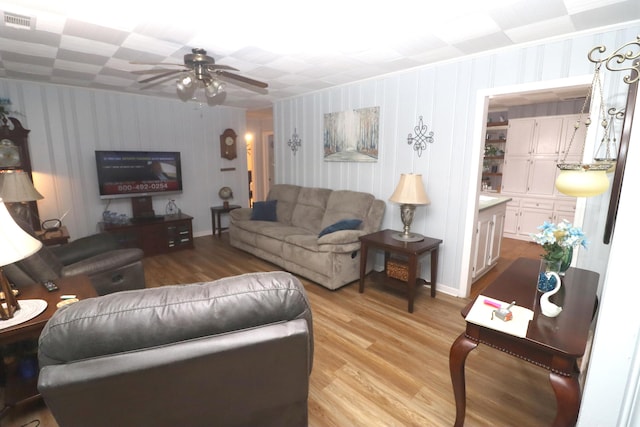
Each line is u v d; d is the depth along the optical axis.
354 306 2.95
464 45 2.55
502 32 2.29
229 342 1.02
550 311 1.35
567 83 2.37
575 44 2.31
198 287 1.12
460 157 2.98
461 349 1.43
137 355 0.95
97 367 0.91
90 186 4.35
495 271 3.82
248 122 7.45
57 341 0.93
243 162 5.95
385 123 3.54
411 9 1.94
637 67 1.35
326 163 4.31
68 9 1.95
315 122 4.37
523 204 5.27
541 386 1.92
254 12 1.98
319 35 2.35
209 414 1.13
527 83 2.53
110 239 3.01
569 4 1.88
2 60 2.94
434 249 3.00
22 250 1.39
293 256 3.55
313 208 4.24
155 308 1.02
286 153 4.92
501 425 1.64
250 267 3.99
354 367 2.09
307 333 1.11
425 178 3.27
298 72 3.34
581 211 2.37
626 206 0.81
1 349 1.73
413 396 1.84
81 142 4.21
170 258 4.33
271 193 4.92
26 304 1.63
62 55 2.81
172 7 1.92
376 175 3.72
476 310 1.43
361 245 3.18
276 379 1.16
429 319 2.71
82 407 0.95
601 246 2.31
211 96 2.79
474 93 2.82
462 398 1.50
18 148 3.57
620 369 0.89
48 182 4.02
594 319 1.55
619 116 2.16
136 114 4.62
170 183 4.87
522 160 5.20
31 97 3.81
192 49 2.54
